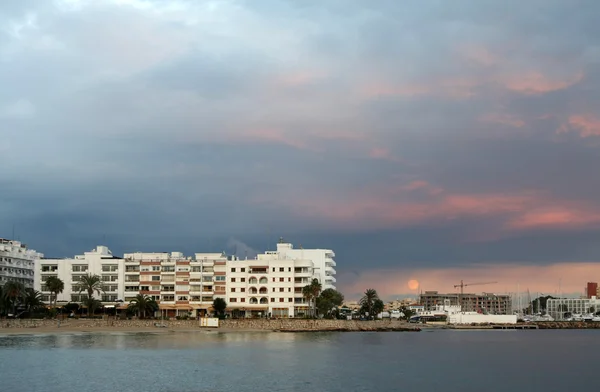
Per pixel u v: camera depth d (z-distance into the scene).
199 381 123.62
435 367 158.12
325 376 134.00
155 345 196.38
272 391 114.31
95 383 119.94
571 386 129.25
